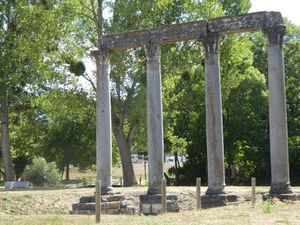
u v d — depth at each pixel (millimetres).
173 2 48938
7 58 49344
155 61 31031
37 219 23688
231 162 62688
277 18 28188
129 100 48438
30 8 48438
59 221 22969
